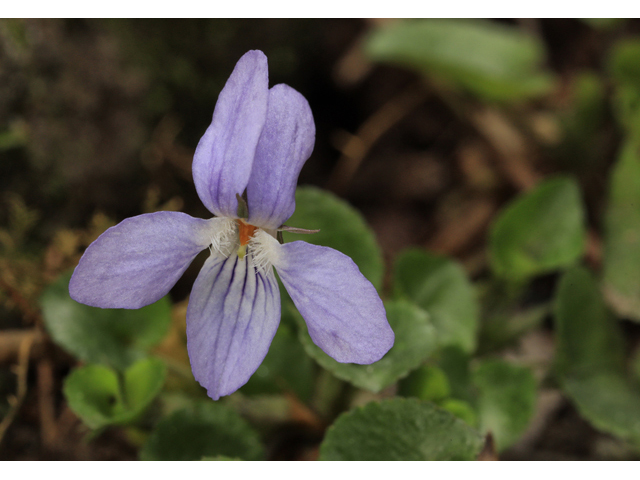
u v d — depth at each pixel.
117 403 0.07
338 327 0.06
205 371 0.06
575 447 0.09
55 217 0.09
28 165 0.09
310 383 0.08
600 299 0.08
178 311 0.08
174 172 0.09
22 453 0.08
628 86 0.10
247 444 0.07
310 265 0.06
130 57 0.09
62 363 0.08
